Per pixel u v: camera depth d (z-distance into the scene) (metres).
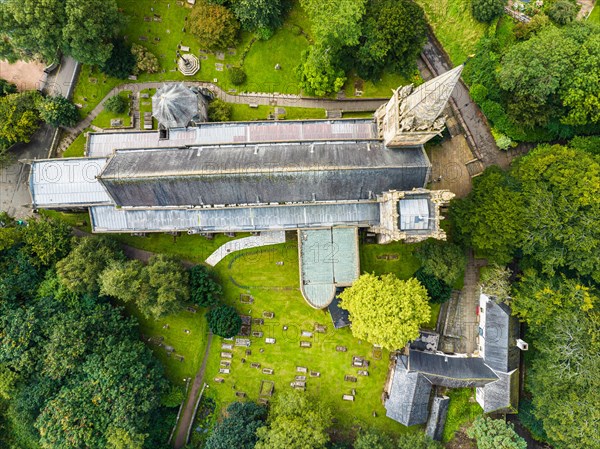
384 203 63.84
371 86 77.50
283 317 78.44
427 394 73.12
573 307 65.12
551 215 62.69
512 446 66.81
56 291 73.44
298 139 70.50
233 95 79.00
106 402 68.25
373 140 67.12
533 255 69.06
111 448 66.94
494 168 69.81
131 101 79.25
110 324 73.44
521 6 75.06
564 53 64.06
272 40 77.75
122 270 69.81
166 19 78.31
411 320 66.00
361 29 69.19
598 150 69.44
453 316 76.81
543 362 67.38
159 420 76.88
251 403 76.19
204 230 72.19
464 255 71.50
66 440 65.81
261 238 78.44
